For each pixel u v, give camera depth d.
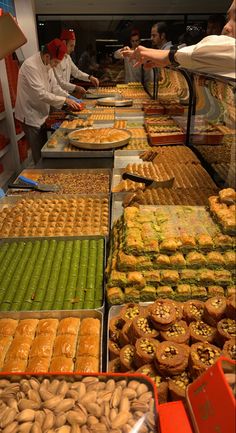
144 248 1.35
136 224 1.49
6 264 1.73
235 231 1.36
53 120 4.53
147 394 0.94
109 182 2.53
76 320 1.35
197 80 2.66
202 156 2.72
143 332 1.17
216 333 1.16
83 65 8.16
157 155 2.76
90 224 2.01
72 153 2.88
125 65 7.62
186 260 1.35
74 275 1.62
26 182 2.50
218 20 3.86
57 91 4.93
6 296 1.53
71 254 1.77
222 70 1.48
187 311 1.26
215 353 1.06
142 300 1.35
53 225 2.01
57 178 2.61
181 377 1.06
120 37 7.89
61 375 0.99
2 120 5.10
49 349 1.23
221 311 1.18
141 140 3.20
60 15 7.46
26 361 1.21
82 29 7.78
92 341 1.25
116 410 0.91
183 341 1.14
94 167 2.78
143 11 7.48
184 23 7.55
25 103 4.55
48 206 2.20
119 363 1.17
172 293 1.33
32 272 1.67
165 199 1.94
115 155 2.87
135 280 1.32
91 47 8.02
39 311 1.37
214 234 1.40
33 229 1.98
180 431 0.83
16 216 2.09
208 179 2.26
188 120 2.96
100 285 1.54
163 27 4.97
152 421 0.88
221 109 2.16
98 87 6.89
